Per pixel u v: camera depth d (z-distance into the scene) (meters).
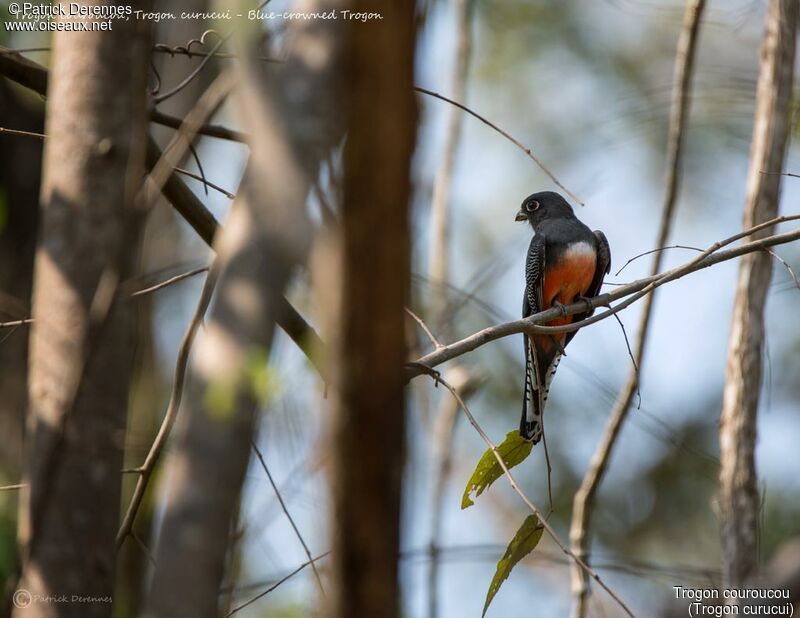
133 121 7.55
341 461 4.66
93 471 7.00
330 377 4.70
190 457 5.36
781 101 12.12
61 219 7.38
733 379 11.41
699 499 20.86
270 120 5.32
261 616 13.32
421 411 15.31
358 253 4.55
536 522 8.52
